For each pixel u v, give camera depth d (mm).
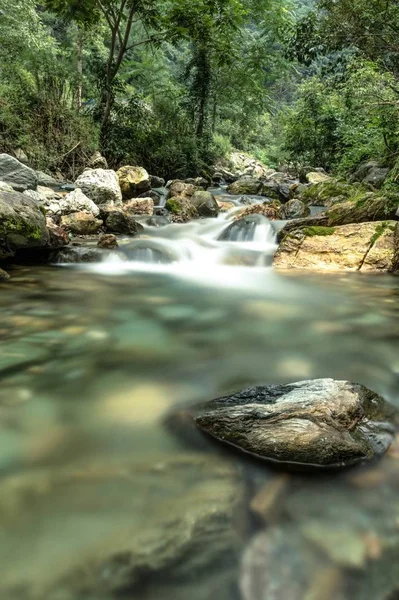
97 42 19031
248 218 7871
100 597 1062
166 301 4113
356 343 3020
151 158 15766
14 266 5484
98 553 1181
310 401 1868
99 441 1738
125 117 14648
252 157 29062
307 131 19344
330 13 8195
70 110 12625
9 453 1646
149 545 1204
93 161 12484
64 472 1535
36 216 5355
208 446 1700
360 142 12430
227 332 3227
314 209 10070
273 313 3773
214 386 2287
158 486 1461
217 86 21844
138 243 6543
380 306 4039
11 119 11055
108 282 4844
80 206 7898
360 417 1867
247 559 1164
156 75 23906
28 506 1359
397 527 1299
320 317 3662
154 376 2396
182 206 9672
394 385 2332
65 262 5785
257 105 24984
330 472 1548
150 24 14109
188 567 1139
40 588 1081
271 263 6172
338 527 1292
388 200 6582
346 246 5953
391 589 1093
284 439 1607
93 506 1361
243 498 1405
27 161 11367
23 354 2660
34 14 14469
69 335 3041
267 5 21375
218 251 6590
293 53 9484
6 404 2029
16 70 12234
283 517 1327
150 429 1831
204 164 17203
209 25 13641
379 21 7547
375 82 8766
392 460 1637
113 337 3033
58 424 1863
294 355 2779
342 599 1066
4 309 3652
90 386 2244
